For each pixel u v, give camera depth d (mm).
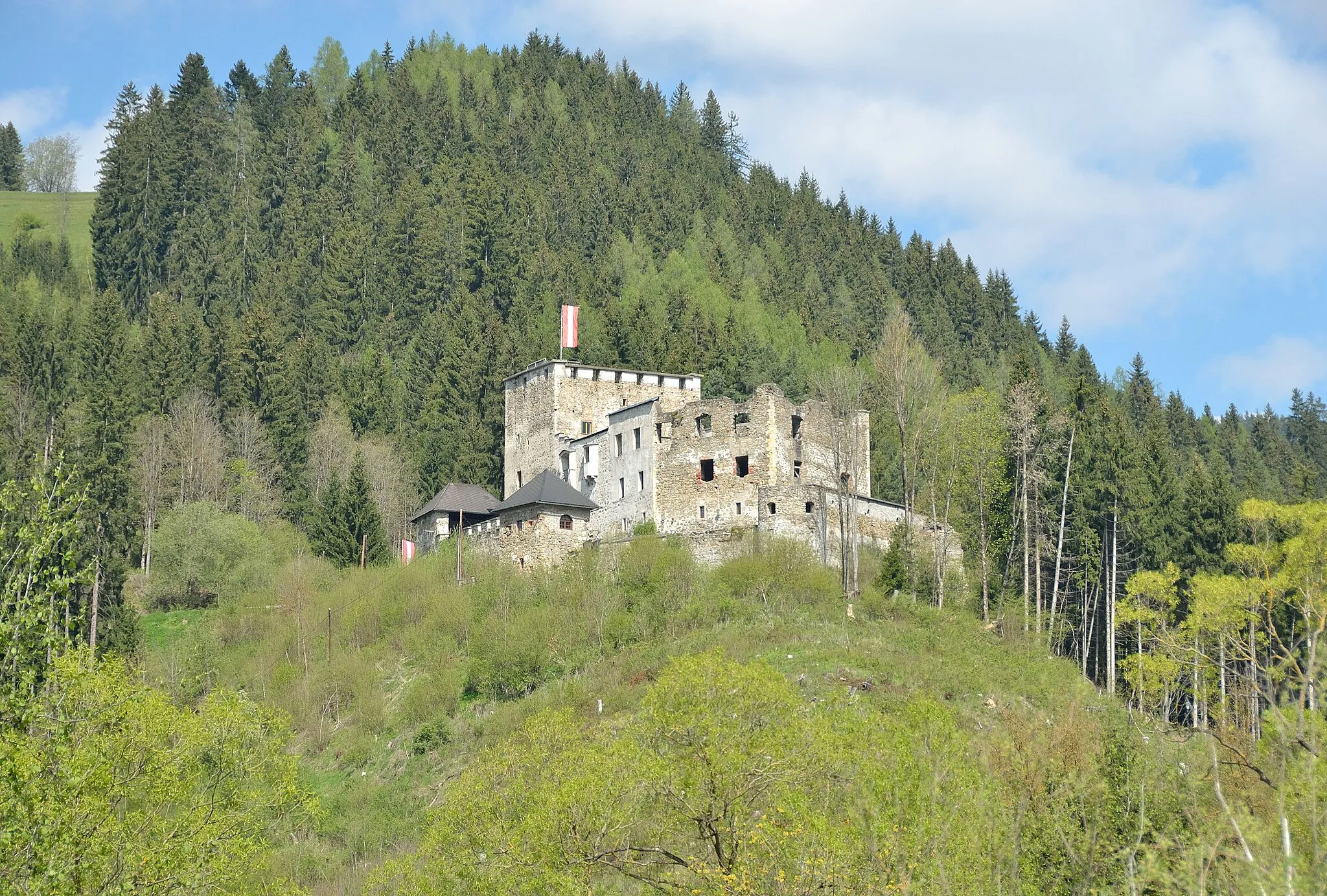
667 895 33031
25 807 26453
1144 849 30281
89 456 85000
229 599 86250
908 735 34781
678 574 71875
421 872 39781
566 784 37062
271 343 115125
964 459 85938
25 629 26406
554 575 75500
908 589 71750
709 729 35344
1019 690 58500
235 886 38188
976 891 29219
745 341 122688
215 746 39094
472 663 67062
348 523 94375
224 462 105188
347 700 70250
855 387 89188
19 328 112688
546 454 91875
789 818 32500
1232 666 45781
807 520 75250
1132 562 78250
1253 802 28531
